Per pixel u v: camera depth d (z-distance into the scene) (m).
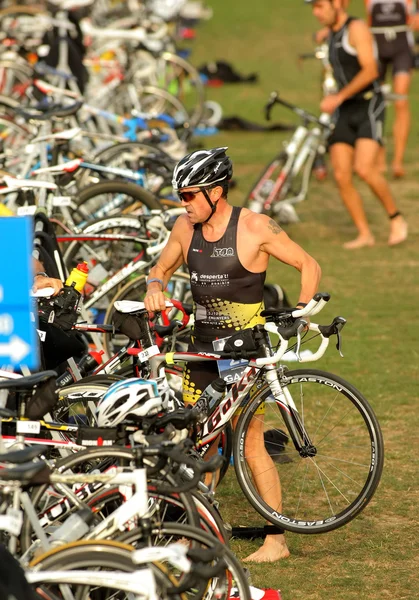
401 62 43.38
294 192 38.47
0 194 23.72
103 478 10.70
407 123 44.19
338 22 32.53
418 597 13.38
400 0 42.50
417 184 44.47
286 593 13.54
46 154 26.00
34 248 17.08
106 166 26.16
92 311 23.28
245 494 14.91
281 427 19.11
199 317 14.76
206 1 113.81
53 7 39.59
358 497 14.66
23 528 10.92
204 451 14.29
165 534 10.91
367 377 22.72
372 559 14.65
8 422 12.44
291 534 15.68
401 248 35.47
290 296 29.62
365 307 28.58
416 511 16.23
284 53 83.88
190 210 14.01
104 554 10.10
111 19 55.78
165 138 38.09
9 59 46.34
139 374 15.35
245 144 52.84
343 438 18.98
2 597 9.27
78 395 14.20
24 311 9.19
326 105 33.09
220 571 10.48
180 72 53.19
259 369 14.68
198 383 14.89
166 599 10.17
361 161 34.06
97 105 43.00
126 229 23.25
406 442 19.05
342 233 37.66
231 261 14.22
